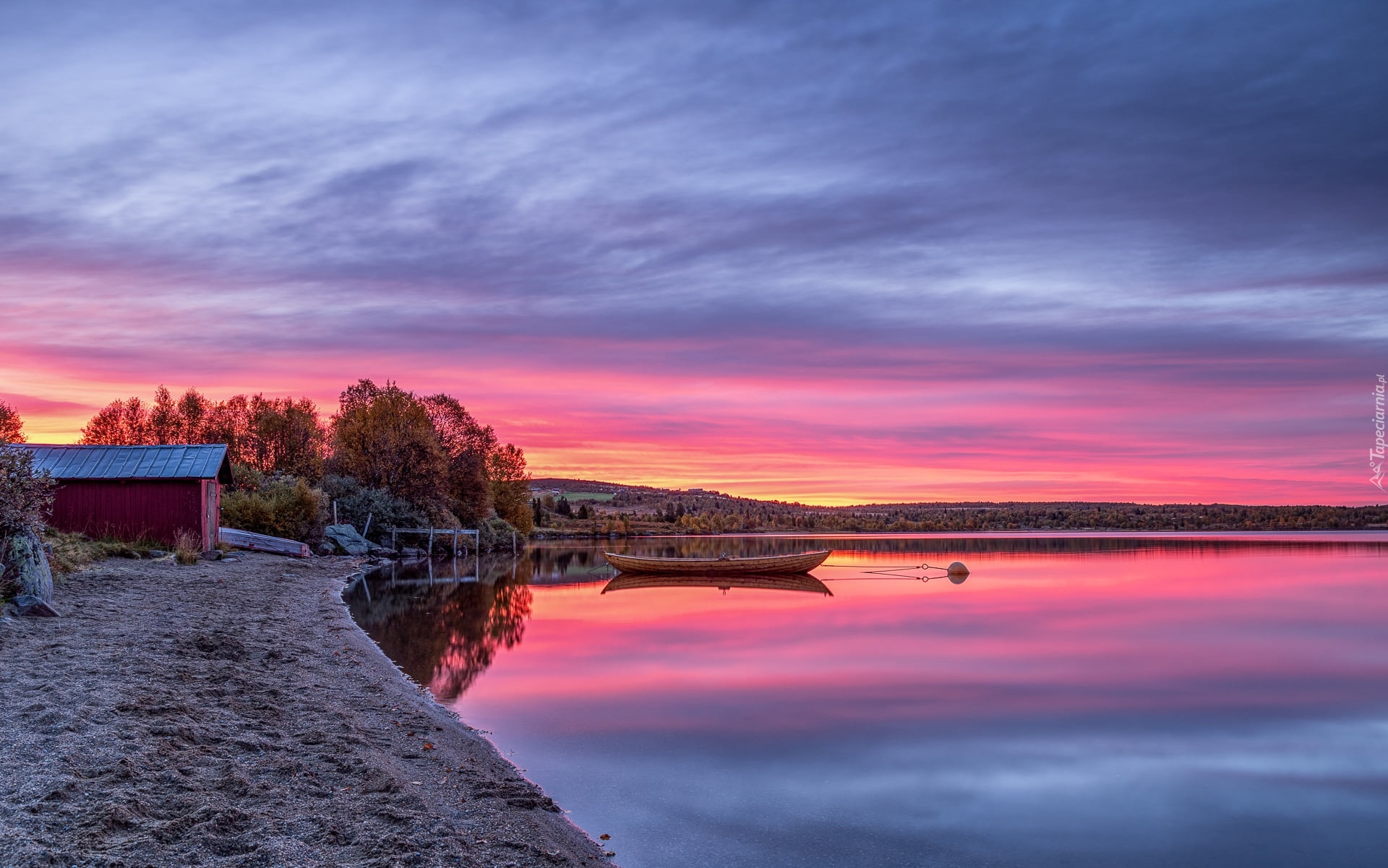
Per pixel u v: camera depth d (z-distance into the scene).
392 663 14.22
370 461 54.28
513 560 52.12
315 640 14.98
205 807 6.38
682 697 14.18
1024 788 10.12
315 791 7.23
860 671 16.80
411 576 35.91
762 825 8.62
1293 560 55.12
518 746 10.85
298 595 21.75
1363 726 13.12
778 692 14.76
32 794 6.14
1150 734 12.60
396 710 10.91
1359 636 22.17
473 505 64.38
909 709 13.80
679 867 7.48
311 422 62.94
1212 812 9.47
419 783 8.12
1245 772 10.89
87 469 29.39
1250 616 26.45
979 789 10.02
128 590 18.11
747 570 41.91
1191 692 15.31
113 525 28.95
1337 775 10.80
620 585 36.28
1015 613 27.02
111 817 5.92
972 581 40.12
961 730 12.59
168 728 8.04
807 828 8.59
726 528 134.62
